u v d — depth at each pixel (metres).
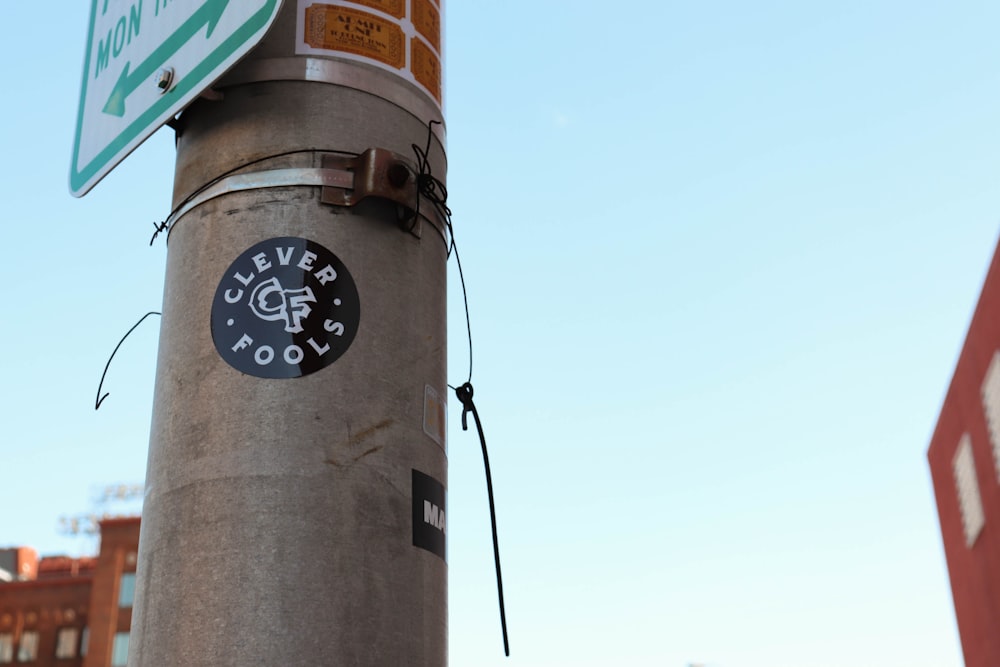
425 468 3.48
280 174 3.63
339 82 3.79
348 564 3.19
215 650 3.08
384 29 3.97
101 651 60.88
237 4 3.62
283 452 3.27
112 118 4.18
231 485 3.25
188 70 3.77
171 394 3.49
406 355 3.56
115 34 4.38
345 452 3.31
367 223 3.62
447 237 4.01
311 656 3.06
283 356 3.38
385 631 3.18
